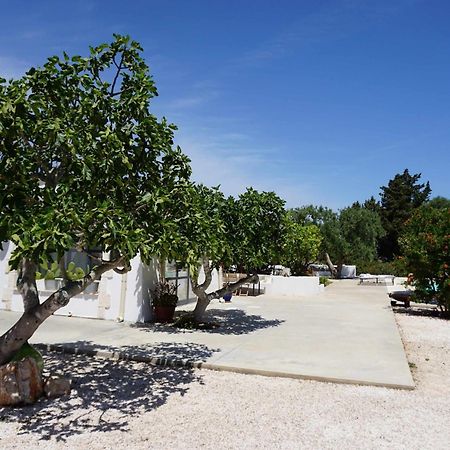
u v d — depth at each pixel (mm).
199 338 9148
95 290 11625
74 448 4098
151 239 4973
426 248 13789
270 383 6289
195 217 6457
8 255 12531
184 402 5430
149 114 5441
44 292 11844
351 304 16422
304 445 4293
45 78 5230
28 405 5168
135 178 5531
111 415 4945
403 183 54688
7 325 10125
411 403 5555
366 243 38344
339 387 6156
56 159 5258
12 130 4531
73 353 7816
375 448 4262
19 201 4570
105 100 5316
